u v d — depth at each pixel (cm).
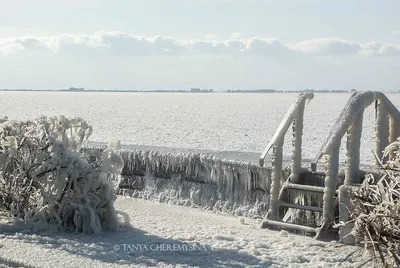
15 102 6631
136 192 1005
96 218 708
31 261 567
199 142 2020
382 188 494
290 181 784
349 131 710
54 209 719
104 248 625
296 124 786
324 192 696
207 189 919
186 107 5675
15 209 736
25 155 740
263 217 826
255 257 595
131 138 2180
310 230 698
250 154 928
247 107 5728
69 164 713
